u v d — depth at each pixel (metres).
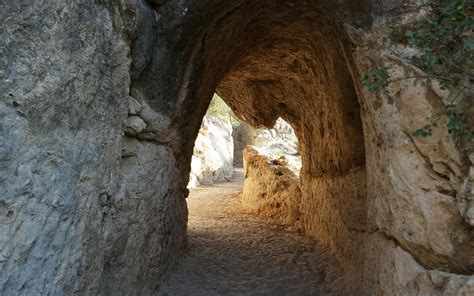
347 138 3.66
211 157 13.73
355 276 3.42
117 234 2.55
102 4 2.16
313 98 4.96
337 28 2.75
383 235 2.53
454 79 1.92
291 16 3.50
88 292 2.14
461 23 1.83
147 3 2.76
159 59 2.92
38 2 1.65
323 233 5.11
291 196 6.76
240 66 5.30
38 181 1.66
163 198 3.46
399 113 2.16
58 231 1.80
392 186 2.22
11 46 1.53
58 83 1.75
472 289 1.74
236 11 3.22
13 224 1.52
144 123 2.84
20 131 1.56
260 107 6.52
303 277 4.17
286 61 4.86
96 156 2.13
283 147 17.75
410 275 2.12
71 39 1.85
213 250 5.05
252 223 6.75
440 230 1.97
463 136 1.89
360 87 2.57
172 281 3.78
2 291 1.48
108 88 2.24
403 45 2.22
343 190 4.14
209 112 16.55
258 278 4.17
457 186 1.92
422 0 2.21
